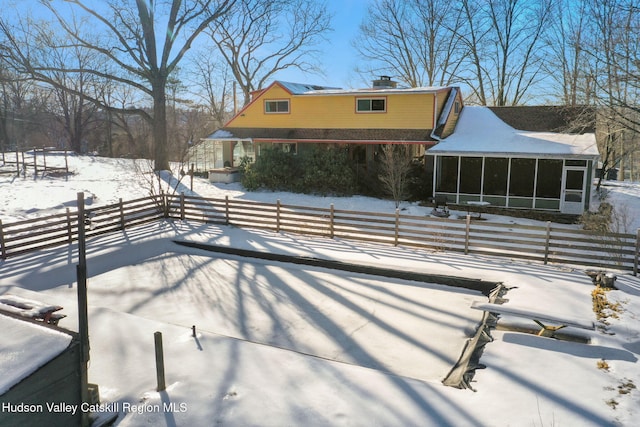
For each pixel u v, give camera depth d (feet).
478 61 130.93
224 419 19.52
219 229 55.77
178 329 28.89
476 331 30.48
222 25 130.72
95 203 69.26
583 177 65.00
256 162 84.84
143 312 34.19
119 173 101.45
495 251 45.93
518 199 69.41
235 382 22.40
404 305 35.06
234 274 42.47
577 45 79.61
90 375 23.38
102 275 42.19
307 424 19.11
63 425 17.71
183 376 23.03
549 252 41.42
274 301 36.17
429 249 46.62
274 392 21.48
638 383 21.35
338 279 40.81
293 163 82.64
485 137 74.84
